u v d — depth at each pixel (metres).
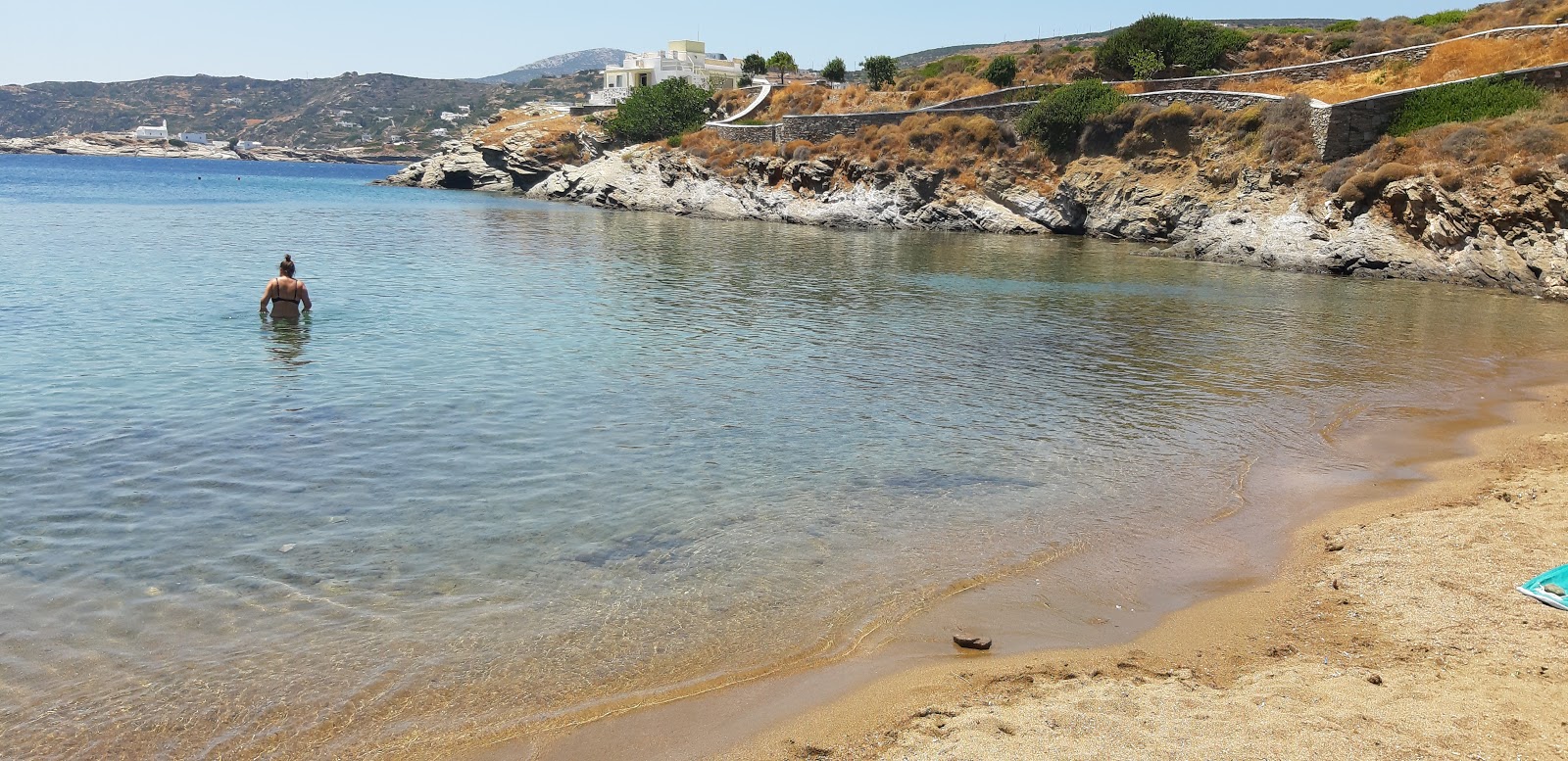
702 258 41.41
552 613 8.94
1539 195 33.50
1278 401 17.83
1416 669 7.67
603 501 11.91
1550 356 22.33
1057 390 18.45
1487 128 38.06
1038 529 11.30
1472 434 15.62
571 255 40.91
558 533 10.88
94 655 7.95
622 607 9.09
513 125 112.19
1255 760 6.38
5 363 17.77
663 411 16.19
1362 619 8.75
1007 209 59.78
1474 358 21.92
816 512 11.72
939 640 8.58
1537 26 47.78
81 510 11.14
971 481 13.01
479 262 37.12
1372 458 14.28
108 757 6.60
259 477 12.44
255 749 6.75
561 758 6.75
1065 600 9.40
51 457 12.89
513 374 18.45
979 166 61.84
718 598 9.32
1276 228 42.22
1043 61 78.12
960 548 10.68
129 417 14.80
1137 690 7.52
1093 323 26.14
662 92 97.38
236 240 42.38
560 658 8.12
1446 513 11.46
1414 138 40.81
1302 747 6.51
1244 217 44.78
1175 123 53.19
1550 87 40.56
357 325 22.73
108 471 12.46
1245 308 29.41
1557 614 8.56
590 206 81.81
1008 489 12.72
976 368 20.23
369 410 15.61
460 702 7.42
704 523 11.29
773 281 33.91
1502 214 34.28
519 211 71.38
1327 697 7.20
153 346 19.77
